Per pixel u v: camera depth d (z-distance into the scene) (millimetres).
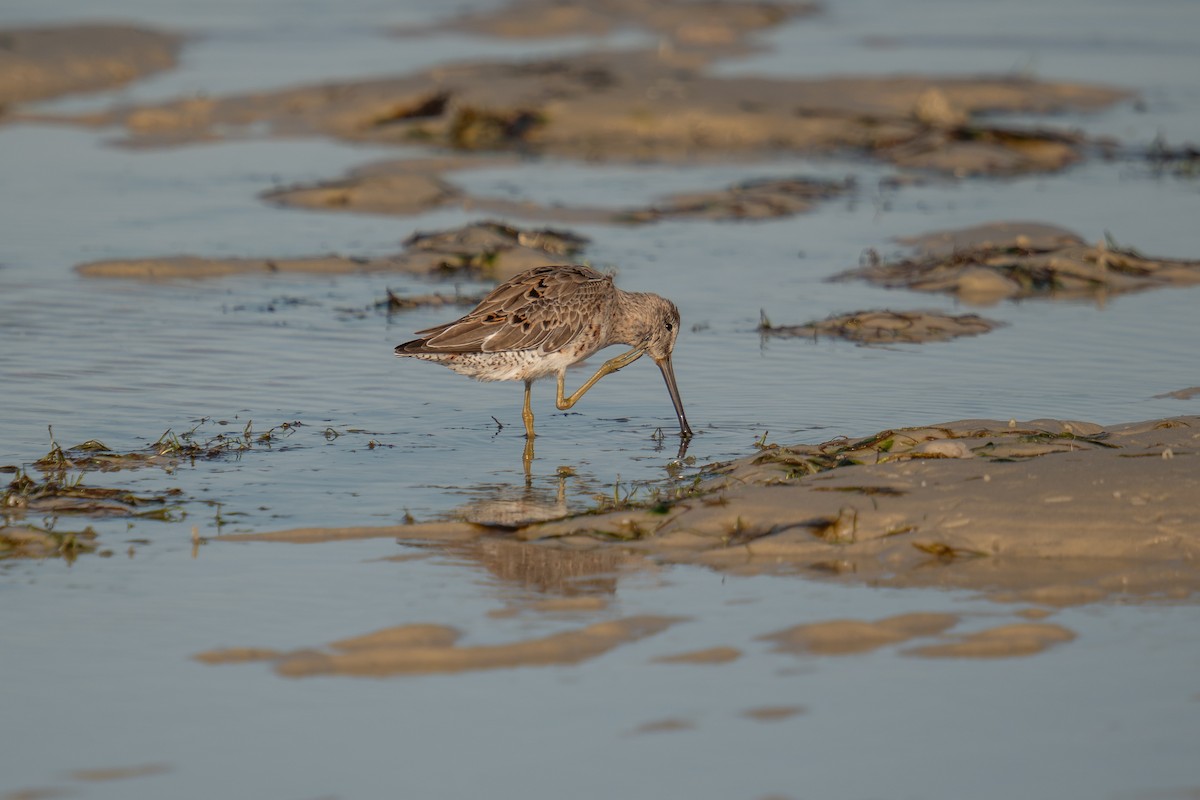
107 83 42469
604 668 8695
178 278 21391
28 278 21000
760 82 39281
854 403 15188
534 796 7273
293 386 15930
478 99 36531
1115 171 31469
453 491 12430
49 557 10656
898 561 10289
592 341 14547
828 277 22047
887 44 53656
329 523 11484
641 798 7250
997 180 30625
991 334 18406
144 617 9516
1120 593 9711
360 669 8711
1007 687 8375
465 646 8977
